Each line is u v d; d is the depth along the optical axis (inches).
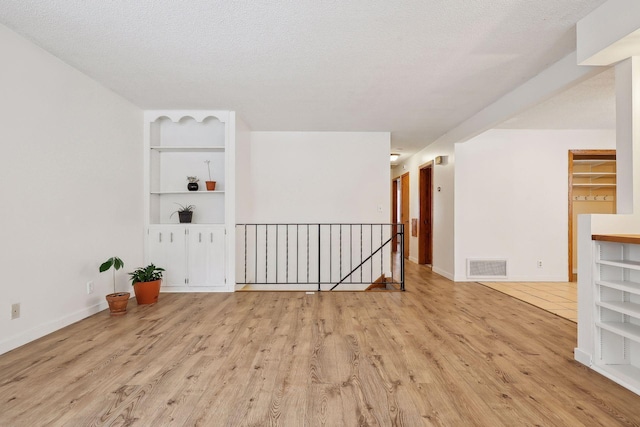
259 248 219.0
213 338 111.3
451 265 220.7
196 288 178.9
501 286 199.5
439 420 67.3
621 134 94.3
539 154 216.4
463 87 143.7
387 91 148.3
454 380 83.6
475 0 86.0
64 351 100.2
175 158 193.3
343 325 125.3
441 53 114.0
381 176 221.3
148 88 146.1
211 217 192.4
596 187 242.2
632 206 91.1
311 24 96.7
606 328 86.2
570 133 216.5
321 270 220.4
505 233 216.1
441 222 238.5
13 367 89.4
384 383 81.9
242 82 138.8
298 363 92.7
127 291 161.8
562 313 142.5
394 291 184.1
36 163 109.7
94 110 137.6
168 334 115.0
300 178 220.1
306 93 151.2
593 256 90.7
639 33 79.7
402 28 98.8
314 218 220.1
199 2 86.8
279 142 219.8
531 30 100.0
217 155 193.5
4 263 99.0
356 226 221.8
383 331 118.9
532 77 133.3
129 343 106.7
